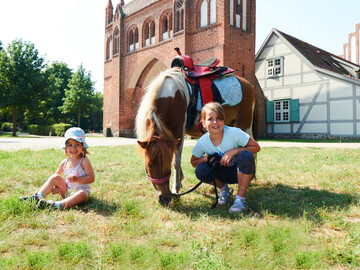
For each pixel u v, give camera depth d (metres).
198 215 2.44
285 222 2.17
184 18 16.38
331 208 2.55
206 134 2.88
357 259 1.58
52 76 25.44
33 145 10.66
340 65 22.16
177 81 3.06
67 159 2.92
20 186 3.38
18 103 22.67
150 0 19.77
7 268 1.45
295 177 4.20
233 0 15.60
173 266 1.51
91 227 2.10
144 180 3.96
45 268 1.46
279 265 1.55
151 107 2.64
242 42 15.98
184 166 5.18
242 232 1.95
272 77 19.89
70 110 29.75
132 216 2.36
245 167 2.60
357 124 15.94
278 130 19.56
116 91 22.17
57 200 2.81
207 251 1.71
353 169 4.60
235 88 4.02
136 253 1.64
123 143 13.05
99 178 4.05
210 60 4.05
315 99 17.72
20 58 23.34
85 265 1.52
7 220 2.09
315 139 17.50
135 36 21.27
